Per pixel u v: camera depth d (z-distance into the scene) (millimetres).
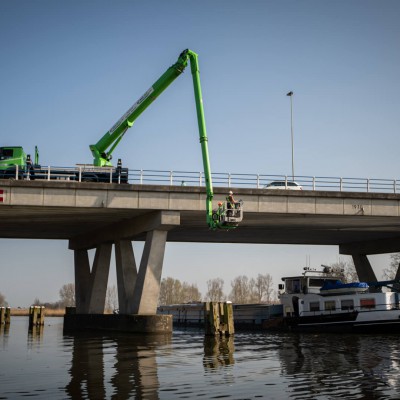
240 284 172000
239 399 14367
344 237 53969
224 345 29688
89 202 36125
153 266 38344
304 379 17422
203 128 38375
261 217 40500
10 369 20016
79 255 53969
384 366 20219
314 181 39469
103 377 17906
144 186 36844
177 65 39500
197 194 37750
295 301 43000
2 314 63500
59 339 35969
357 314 37500
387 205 40281
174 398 14484
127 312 42500
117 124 42125
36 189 35469
